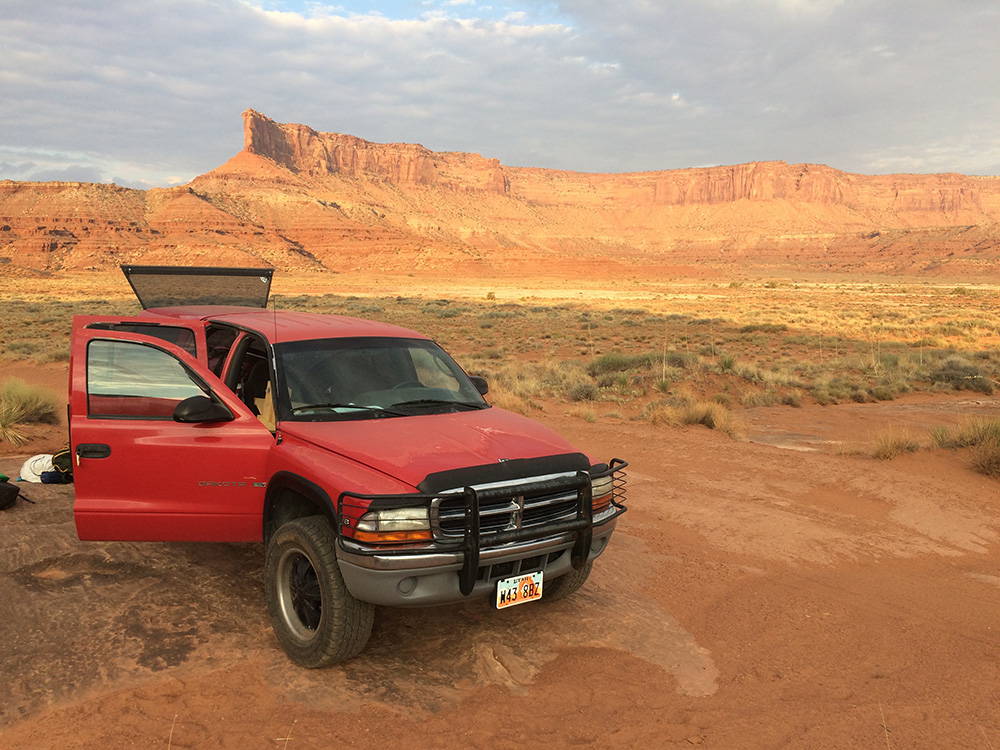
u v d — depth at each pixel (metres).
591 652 4.24
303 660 3.87
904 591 5.59
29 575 4.89
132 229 196.38
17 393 10.38
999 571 6.16
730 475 9.21
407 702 3.59
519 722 3.47
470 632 4.39
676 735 3.43
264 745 3.19
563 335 39.78
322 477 3.76
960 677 4.14
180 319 4.98
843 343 36.56
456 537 3.66
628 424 13.34
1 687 3.54
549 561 4.14
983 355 29.98
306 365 4.62
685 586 5.45
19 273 138.12
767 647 4.48
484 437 4.18
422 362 5.06
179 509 4.32
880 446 10.48
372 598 3.58
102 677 3.67
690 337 38.44
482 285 133.50
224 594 4.71
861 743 3.42
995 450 9.50
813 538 6.83
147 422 4.31
